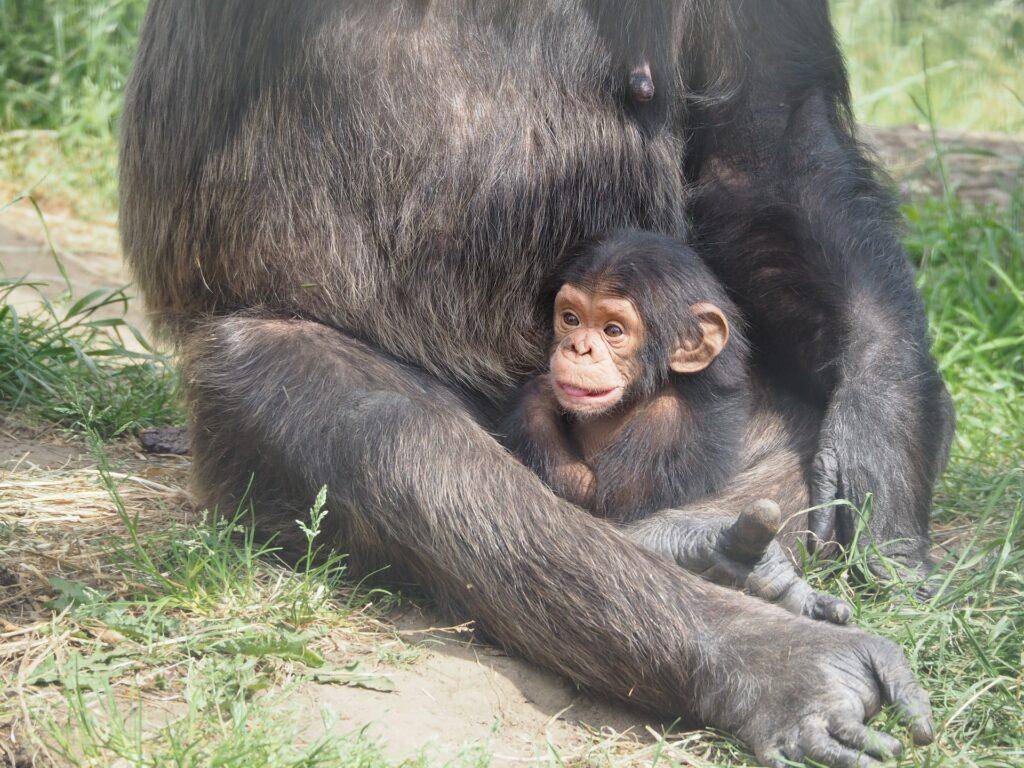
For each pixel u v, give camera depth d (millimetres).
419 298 5727
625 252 5871
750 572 5082
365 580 5418
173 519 5996
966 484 7371
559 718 4809
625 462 5797
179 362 6156
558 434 5938
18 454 6914
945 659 5156
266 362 5402
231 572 5230
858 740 4344
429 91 5574
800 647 4602
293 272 5613
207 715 4359
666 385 5945
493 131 5656
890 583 5465
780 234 6523
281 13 5516
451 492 5016
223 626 4859
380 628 5148
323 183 5586
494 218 5734
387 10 5531
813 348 6426
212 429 5543
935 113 17281
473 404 6020
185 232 5855
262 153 5586
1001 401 8875
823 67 6719
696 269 6047
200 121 5723
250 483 5445
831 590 5621
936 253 11055
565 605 4883
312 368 5367
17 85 14922
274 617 5016
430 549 5039
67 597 4980
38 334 8094
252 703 4441
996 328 10211
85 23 15148
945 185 11367
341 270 5621
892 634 5219
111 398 7680
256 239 5617
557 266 6035
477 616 5082
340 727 4449
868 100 16609
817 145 6562
